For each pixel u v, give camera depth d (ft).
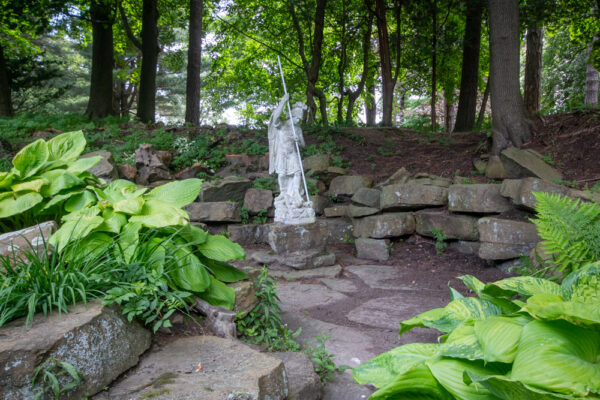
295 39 71.20
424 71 76.54
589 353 4.78
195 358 8.45
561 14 54.24
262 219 35.78
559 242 7.64
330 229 34.32
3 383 6.11
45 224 11.19
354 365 12.94
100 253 9.66
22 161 12.48
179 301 9.73
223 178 38.22
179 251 10.97
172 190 12.77
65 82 108.88
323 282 24.49
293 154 28.84
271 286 13.99
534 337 4.88
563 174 29.63
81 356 7.04
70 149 13.98
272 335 12.01
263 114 113.50
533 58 52.26
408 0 59.77
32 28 62.34
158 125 50.47
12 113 63.36
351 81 95.66
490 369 5.27
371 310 19.10
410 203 31.07
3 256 8.83
